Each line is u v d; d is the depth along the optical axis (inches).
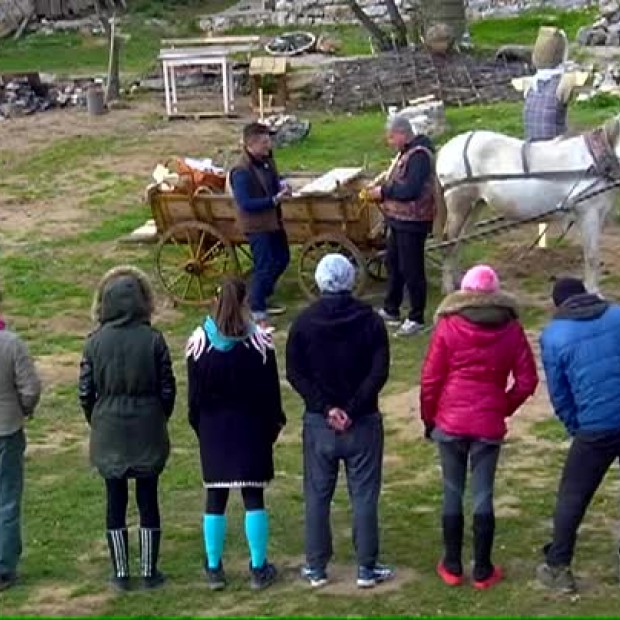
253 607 388.8
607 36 1302.9
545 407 549.3
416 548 425.1
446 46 1213.7
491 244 774.5
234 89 1294.3
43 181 989.8
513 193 653.9
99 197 930.7
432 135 1025.5
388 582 400.5
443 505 411.8
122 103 1295.5
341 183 666.8
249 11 1748.3
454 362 386.9
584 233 657.0
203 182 681.6
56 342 660.1
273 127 1031.6
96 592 406.3
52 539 448.1
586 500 386.0
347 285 389.7
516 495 465.4
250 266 718.5
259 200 638.5
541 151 654.5
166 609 391.5
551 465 492.4
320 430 390.3
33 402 406.0
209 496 398.9
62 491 490.6
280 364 613.6
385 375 386.9
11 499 411.5
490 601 385.1
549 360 382.9
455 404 387.5
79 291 731.4
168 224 687.1
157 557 413.4
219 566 402.0
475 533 391.2
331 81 1227.9
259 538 398.3
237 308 388.5
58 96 1327.5
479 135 667.4
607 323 382.0
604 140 647.8
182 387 592.7
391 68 1220.5
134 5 1863.9
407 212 623.8
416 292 633.0
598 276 694.5
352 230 657.0
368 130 1067.9
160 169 706.8
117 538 404.2
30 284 741.9
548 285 709.3
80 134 1158.3
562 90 732.0
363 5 1664.6
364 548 395.5
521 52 1224.8
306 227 661.9
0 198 944.9
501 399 389.1
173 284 713.6
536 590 390.9
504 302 386.9
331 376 386.9
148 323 401.4
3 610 395.2
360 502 394.0
